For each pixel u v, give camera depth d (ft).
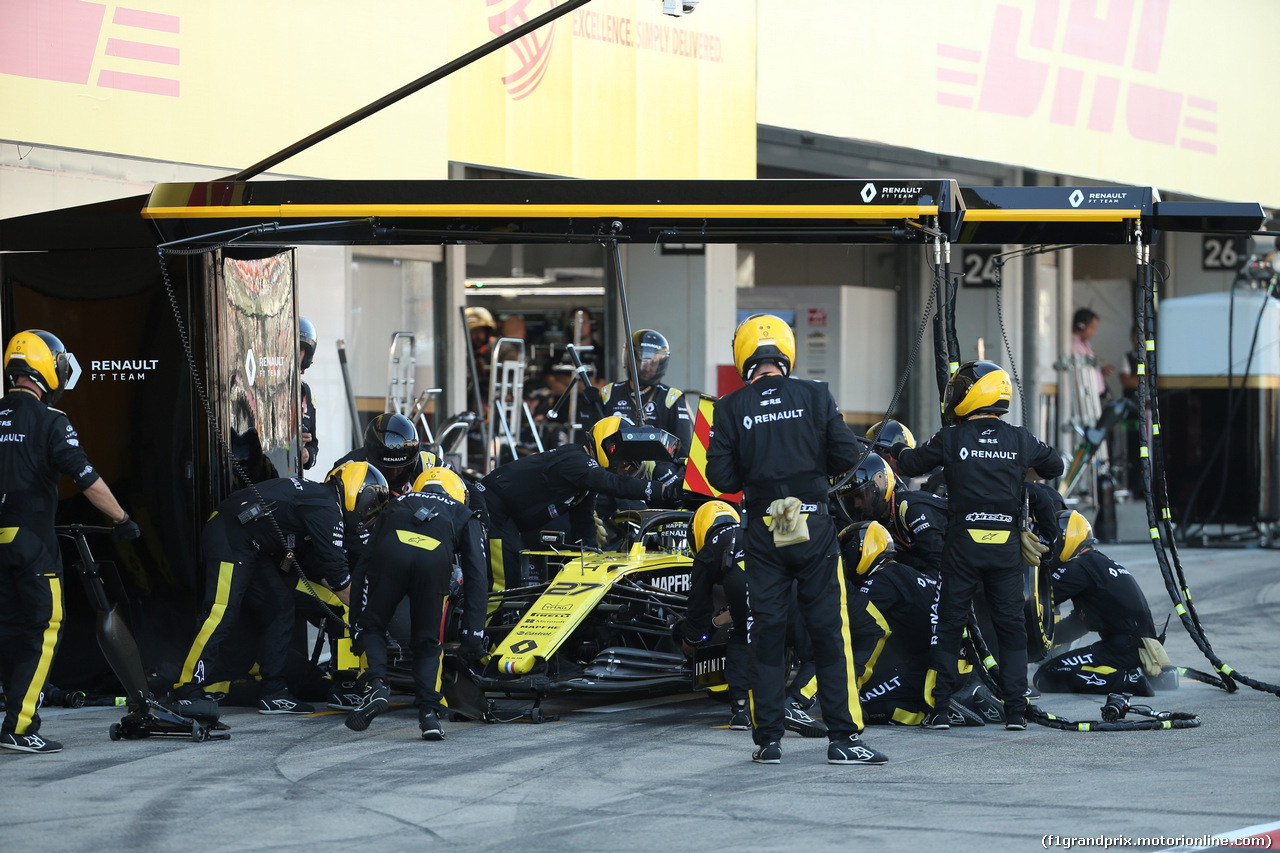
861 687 69.46
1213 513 173.37
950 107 148.15
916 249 203.31
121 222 77.00
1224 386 173.37
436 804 51.85
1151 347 82.07
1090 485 174.50
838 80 138.51
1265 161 190.90
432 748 62.64
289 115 100.89
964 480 65.62
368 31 105.40
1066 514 75.56
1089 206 83.20
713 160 130.62
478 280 145.48
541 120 117.39
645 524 75.82
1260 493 170.09
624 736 65.57
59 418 61.67
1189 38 176.96
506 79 114.62
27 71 86.79
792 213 73.97
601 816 49.83
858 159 169.99
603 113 122.21
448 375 136.87
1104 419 170.30
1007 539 65.62
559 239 77.92
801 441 58.23
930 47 145.89
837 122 138.62
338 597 71.05
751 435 58.70
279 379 84.02
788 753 61.41
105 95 90.58
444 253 135.95
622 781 55.67
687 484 76.38
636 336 98.22
